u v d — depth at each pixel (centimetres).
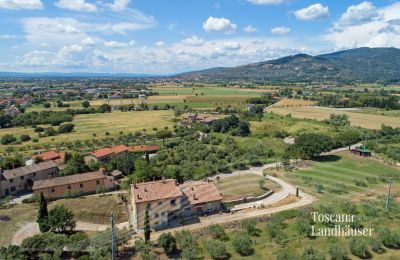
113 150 14075
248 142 15800
